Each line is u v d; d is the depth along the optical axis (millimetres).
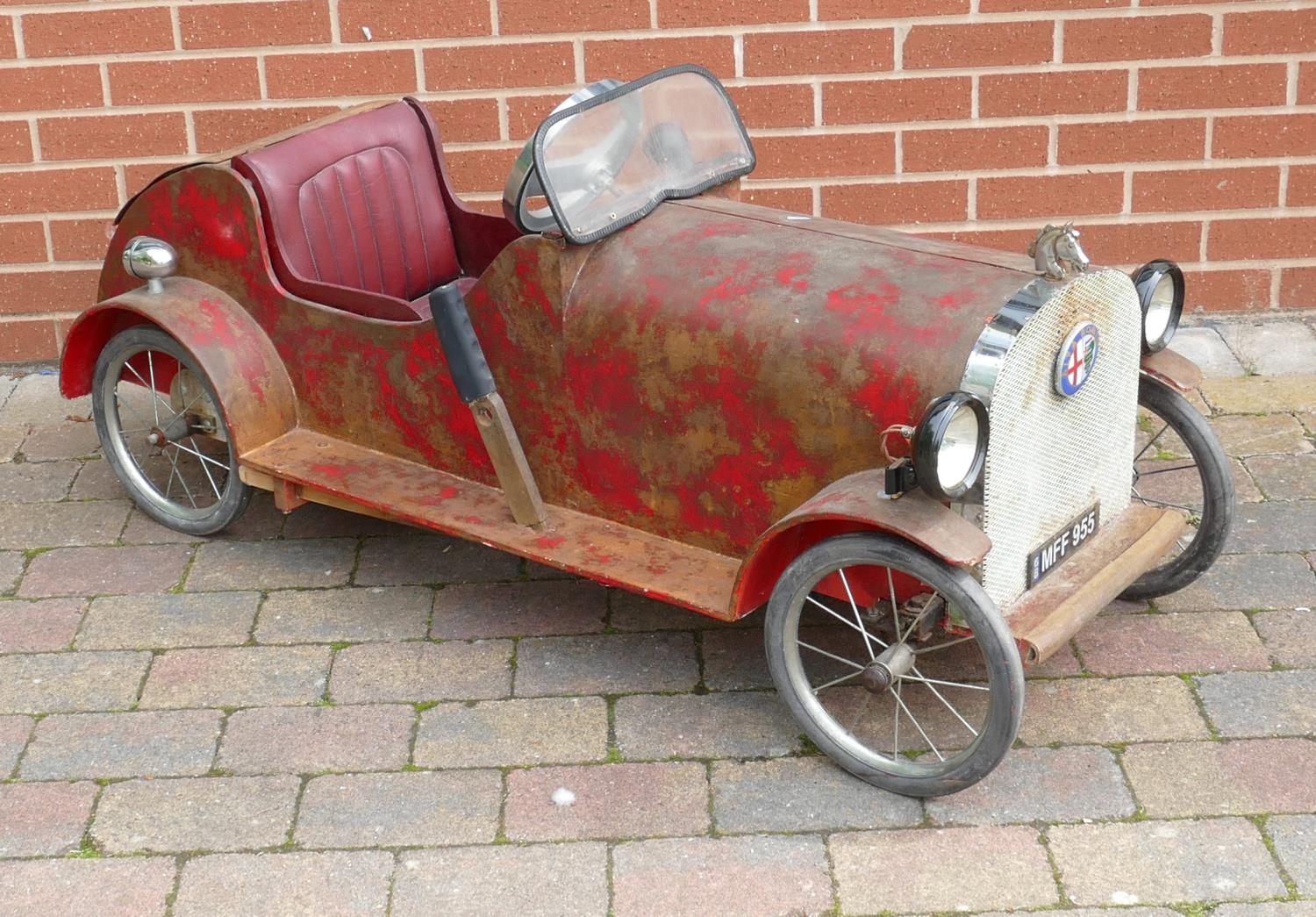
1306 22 5207
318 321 4254
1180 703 3766
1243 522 4516
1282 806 3408
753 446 3584
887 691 3676
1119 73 5297
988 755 3311
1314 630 4012
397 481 4191
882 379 3354
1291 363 5406
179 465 5082
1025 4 5203
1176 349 5520
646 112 3895
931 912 3164
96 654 4082
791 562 3438
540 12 5227
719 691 3877
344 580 4402
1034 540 3545
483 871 3305
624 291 3695
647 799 3508
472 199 5504
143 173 5441
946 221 5527
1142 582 4094
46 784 3604
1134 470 4574
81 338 4578
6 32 5219
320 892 3260
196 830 3449
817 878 3262
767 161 5438
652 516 3854
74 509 4809
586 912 3188
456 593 4328
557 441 3928
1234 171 5434
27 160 5406
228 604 4297
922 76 5305
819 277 3543
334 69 5305
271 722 3801
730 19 5238
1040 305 3320
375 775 3609
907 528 3184
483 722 3783
